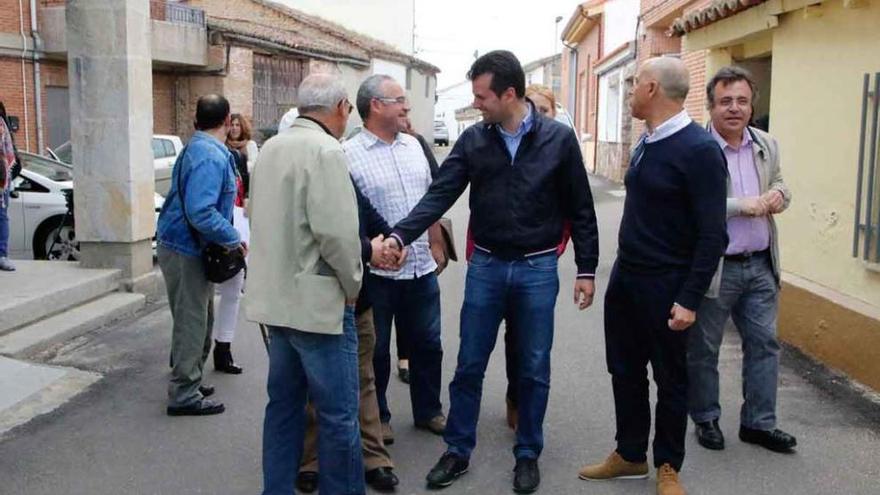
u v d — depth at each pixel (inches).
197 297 219.8
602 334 312.3
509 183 179.6
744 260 198.8
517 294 183.0
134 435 211.9
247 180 314.5
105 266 347.3
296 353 161.2
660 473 178.1
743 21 329.1
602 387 250.2
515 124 178.9
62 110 883.4
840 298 258.1
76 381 249.8
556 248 184.7
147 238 355.9
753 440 205.8
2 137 346.9
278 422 164.1
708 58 395.2
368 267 186.9
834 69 267.9
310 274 154.6
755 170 200.4
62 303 308.2
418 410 216.4
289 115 249.3
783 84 307.9
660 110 167.8
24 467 193.0
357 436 164.2
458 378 187.0
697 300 164.6
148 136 355.3
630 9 929.5
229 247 215.2
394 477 183.3
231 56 919.0
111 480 187.2
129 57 337.4
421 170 203.6
